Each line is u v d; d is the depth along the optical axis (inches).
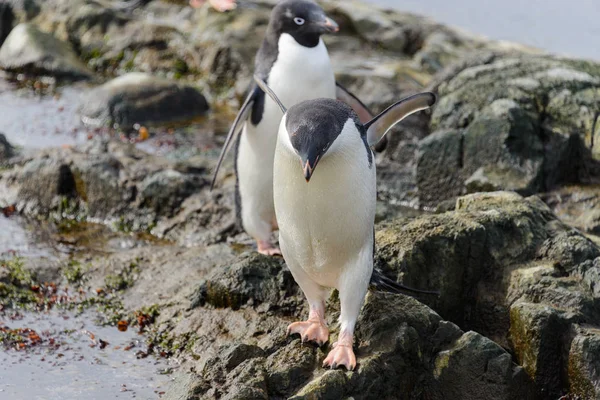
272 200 373.7
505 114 439.2
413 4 802.8
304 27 363.9
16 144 544.4
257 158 367.6
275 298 318.0
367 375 255.9
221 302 327.6
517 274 310.2
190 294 343.3
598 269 300.5
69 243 420.5
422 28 692.7
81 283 375.9
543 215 334.6
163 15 779.4
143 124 592.1
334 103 250.5
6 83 671.8
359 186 248.1
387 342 268.5
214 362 269.3
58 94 652.7
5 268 381.1
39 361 319.9
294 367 261.0
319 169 243.0
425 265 311.6
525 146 439.2
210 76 670.5
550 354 286.2
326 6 720.3
